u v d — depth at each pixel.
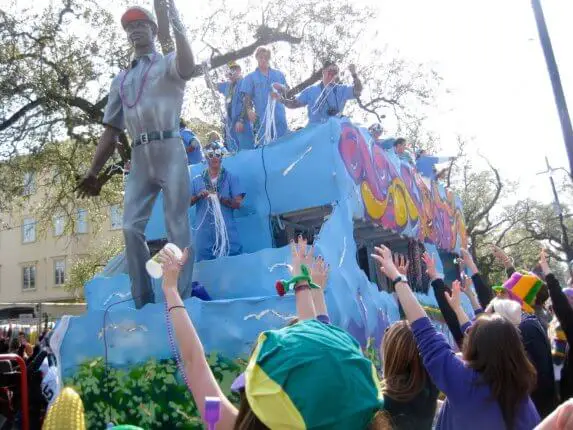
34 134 15.40
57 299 38.09
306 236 8.46
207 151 7.46
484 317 2.85
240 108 8.77
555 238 31.06
